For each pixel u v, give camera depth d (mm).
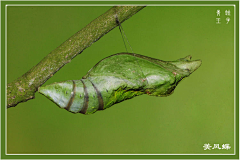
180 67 245
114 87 241
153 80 242
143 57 244
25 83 240
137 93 244
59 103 240
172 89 244
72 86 240
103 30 241
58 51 241
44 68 240
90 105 241
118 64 242
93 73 242
